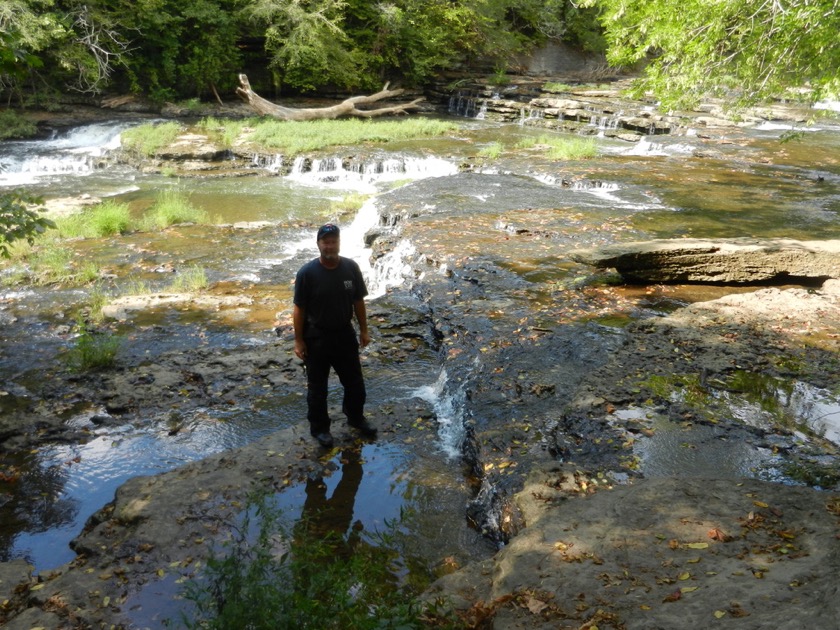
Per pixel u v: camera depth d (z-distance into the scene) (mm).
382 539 4957
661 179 17016
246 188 19000
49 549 5199
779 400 6230
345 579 3580
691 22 10953
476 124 29500
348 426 6559
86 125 25859
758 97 11555
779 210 14023
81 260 12812
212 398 7391
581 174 17453
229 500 5375
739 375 6703
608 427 5785
